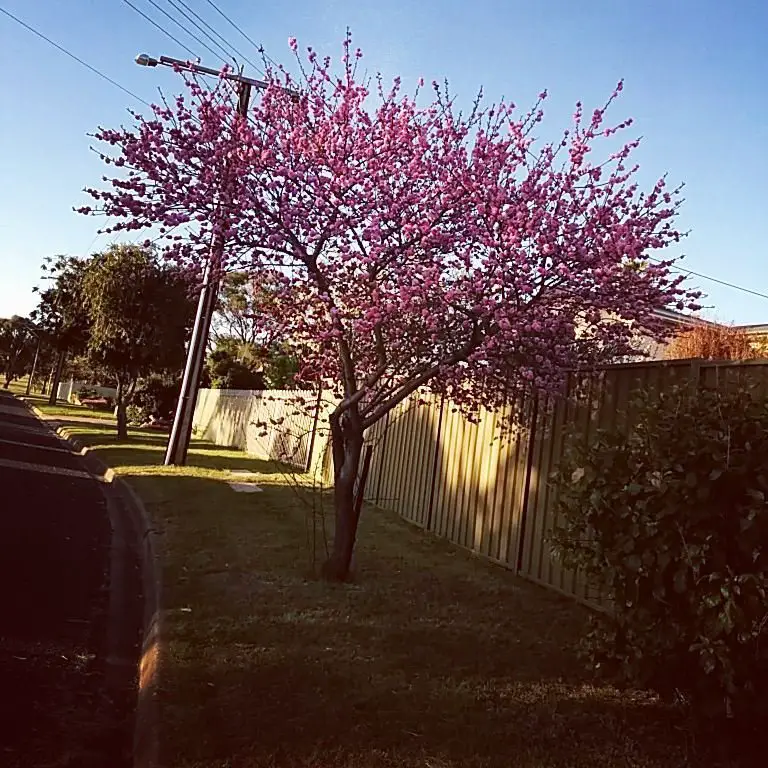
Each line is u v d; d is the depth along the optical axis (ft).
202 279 23.97
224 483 45.19
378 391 24.08
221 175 20.27
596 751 12.25
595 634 13.57
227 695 13.69
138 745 12.53
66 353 121.19
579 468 13.64
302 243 20.99
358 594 21.53
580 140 20.63
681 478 11.37
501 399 24.21
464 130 21.83
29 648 16.70
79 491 40.98
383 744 12.10
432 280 18.94
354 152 20.88
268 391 71.56
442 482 33.14
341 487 23.39
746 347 42.09
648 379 20.40
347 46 22.59
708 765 11.78
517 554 25.94
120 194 20.02
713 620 10.80
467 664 16.19
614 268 19.19
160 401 108.27
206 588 21.12
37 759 11.93
